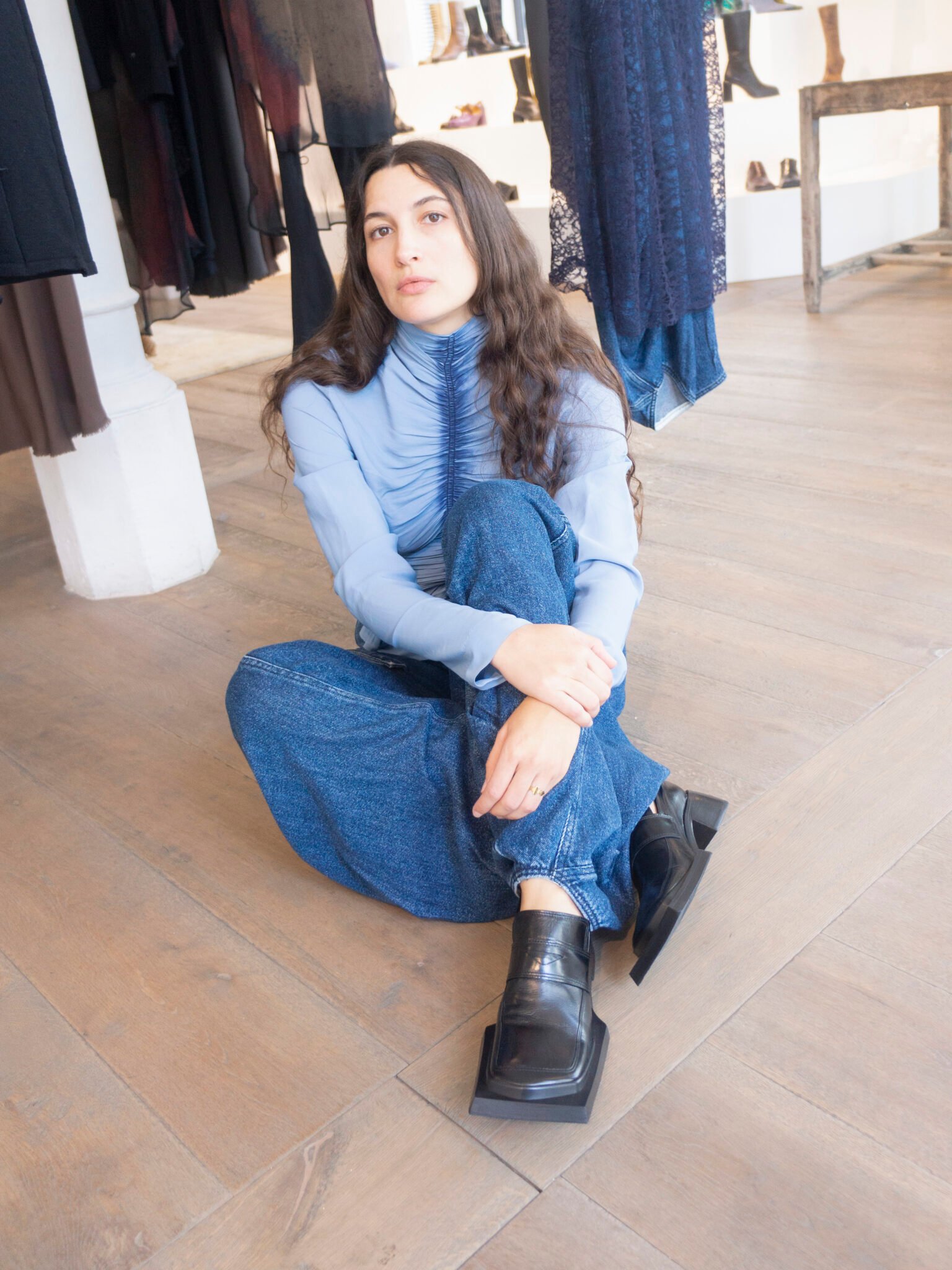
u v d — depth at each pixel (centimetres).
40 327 206
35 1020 129
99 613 240
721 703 174
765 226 488
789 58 525
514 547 118
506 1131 107
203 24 296
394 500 143
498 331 134
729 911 131
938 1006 115
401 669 142
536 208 511
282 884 148
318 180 269
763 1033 114
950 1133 101
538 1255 95
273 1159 107
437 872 132
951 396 303
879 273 475
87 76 294
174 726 191
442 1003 124
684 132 235
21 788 178
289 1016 125
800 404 313
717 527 240
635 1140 104
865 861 137
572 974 110
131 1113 115
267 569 252
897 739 160
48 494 244
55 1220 104
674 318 244
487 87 543
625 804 125
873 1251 92
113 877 154
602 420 139
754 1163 101
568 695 110
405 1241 98
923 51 509
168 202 311
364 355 140
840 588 206
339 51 254
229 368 454
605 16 215
